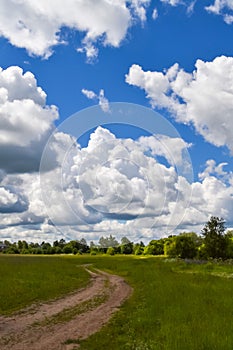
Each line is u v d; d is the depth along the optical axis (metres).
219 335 8.82
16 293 18.03
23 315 13.59
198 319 10.86
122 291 20.92
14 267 31.81
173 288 18.16
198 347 8.00
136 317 12.44
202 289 17.59
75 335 10.52
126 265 41.38
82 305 15.91
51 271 30.72
